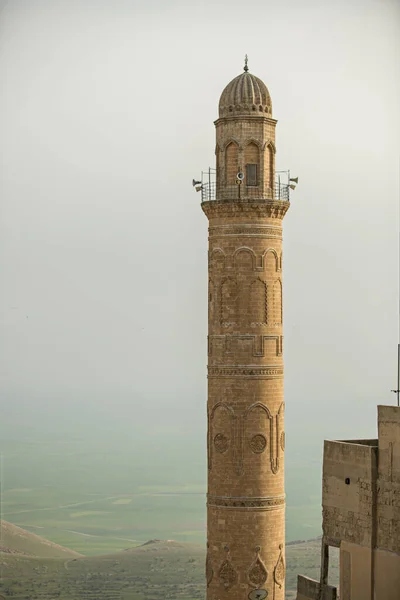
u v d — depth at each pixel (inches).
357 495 3503.9
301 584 3725.4
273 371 4271.7
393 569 3376.0
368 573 3447.3
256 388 4244.6
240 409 4244.6
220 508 4264.3
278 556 4286.4
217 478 4271.7
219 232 4274.1
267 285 4266.7
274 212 4261.8
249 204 4222.4
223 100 4318.4
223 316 4264.3
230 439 4249.5
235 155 4296.3
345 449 3555.6
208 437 4315.9
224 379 4259.4
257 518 4249.5
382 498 3425.2
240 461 4242.1
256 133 4296.3
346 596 3540.8
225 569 4261.8
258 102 4298.7
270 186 4325.8
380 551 3425.2
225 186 4306.1
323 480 3639.3
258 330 4252.0
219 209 4252.0
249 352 4244.6
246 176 4303.6
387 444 3417.8
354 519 3513.8
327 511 3624.5
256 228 4249.5
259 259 4254.4
